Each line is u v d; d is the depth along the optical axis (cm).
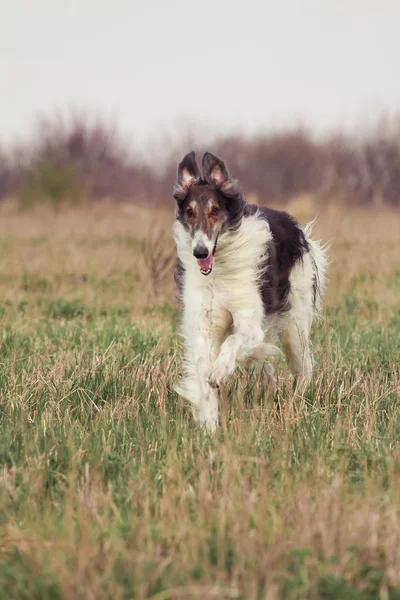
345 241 2512
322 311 1271
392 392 963
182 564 548
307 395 984
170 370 1037
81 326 1393
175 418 924
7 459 773
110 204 4459
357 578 549
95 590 517
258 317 962
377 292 1730
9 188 5109
